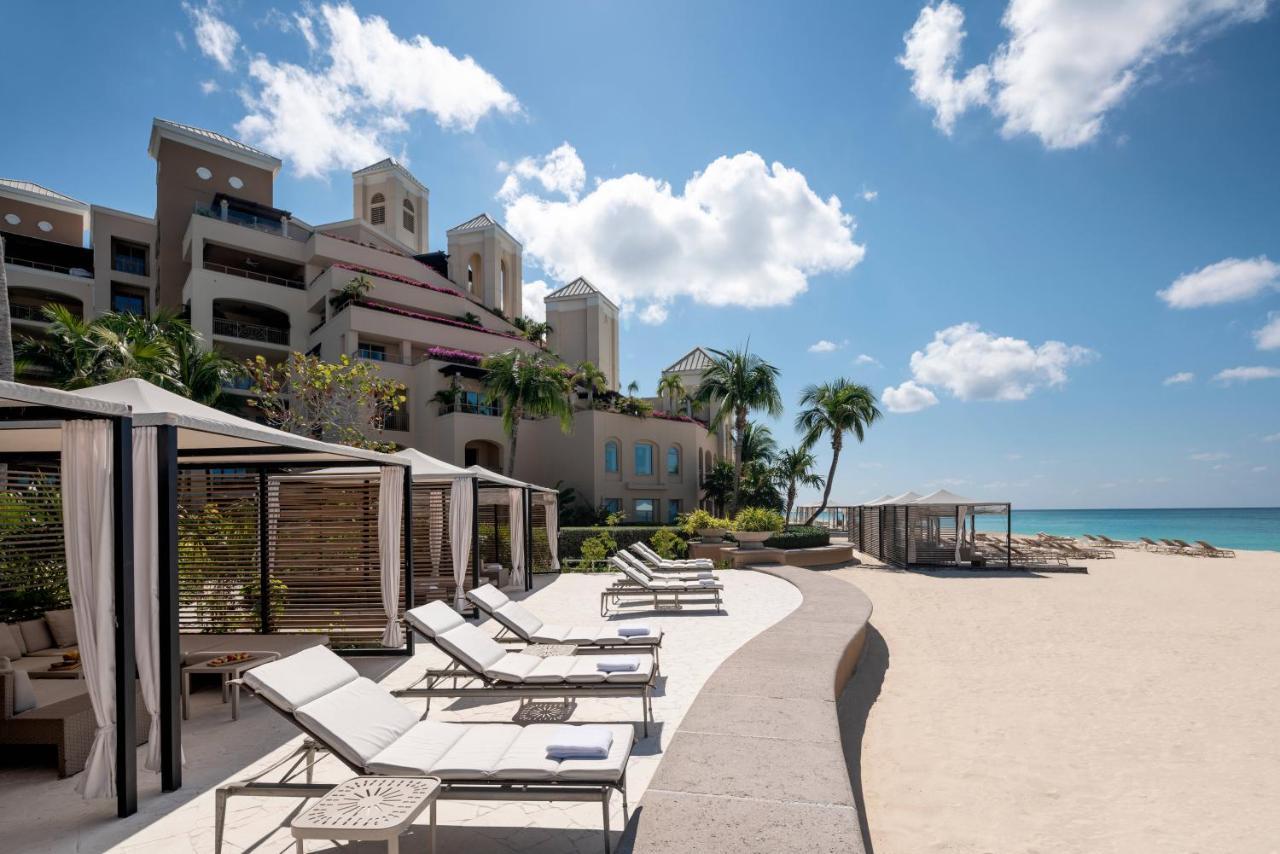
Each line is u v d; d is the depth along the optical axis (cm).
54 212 3791
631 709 592
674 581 1255
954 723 680
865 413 3111
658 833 312
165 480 439
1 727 465
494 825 382
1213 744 620
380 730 393
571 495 3278
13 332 3089
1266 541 4822
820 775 379
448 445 3030
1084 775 551
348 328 3106
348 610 877
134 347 1708
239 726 572
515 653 629
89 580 419
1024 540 3166
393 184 4469
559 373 3056
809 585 1309
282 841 368
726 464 4022
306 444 637
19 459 709
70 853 356
